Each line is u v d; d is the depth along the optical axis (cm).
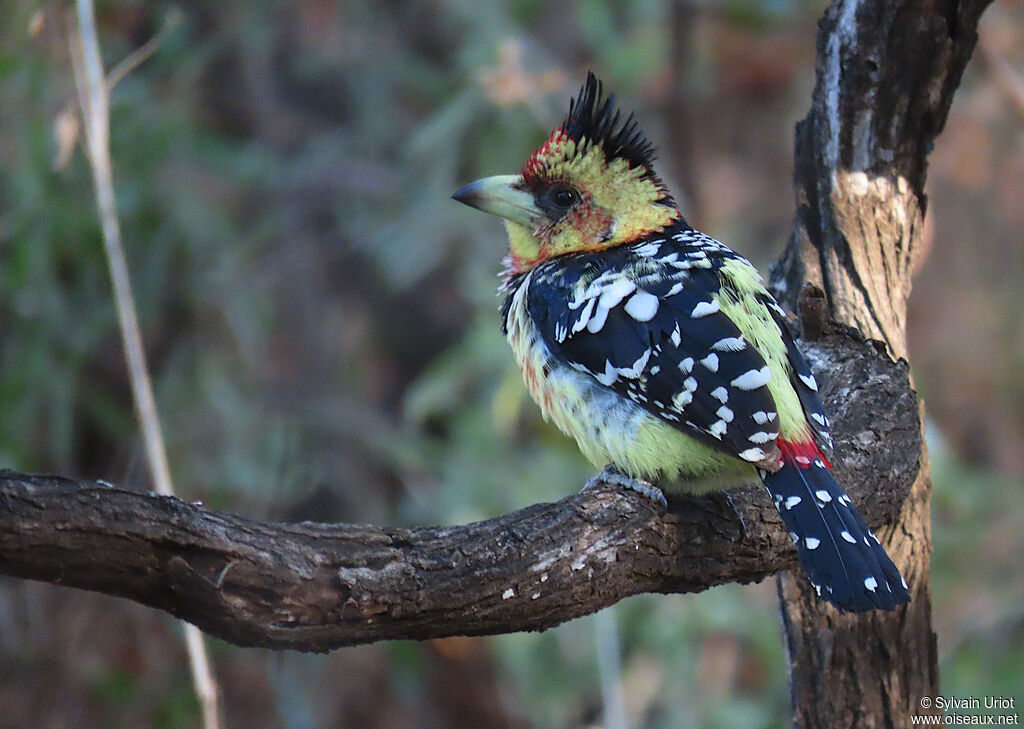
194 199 1252
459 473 1334
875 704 701
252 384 1294
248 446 1266
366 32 1465
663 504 609
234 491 1269
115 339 1221
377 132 1465
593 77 771
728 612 1277
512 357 1314
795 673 712
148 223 1219
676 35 1394
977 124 1423
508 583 537
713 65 1484
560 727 1287
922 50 744
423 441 1411
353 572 505
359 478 1408
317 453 1392
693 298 671
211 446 1252
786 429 629
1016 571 1261
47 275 1127
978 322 1498
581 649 1302
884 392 717
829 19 772
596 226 762
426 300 1622
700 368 642
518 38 1359
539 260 782
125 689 1115
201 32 1381
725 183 1541
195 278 1255
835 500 605
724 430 622
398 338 1612
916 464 698
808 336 753
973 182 1437
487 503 1310
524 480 1321
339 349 1469
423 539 529
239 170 1325
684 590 629
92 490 461
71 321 1158
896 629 706
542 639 1309
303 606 495
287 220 1445
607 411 671
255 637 493
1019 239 1492
